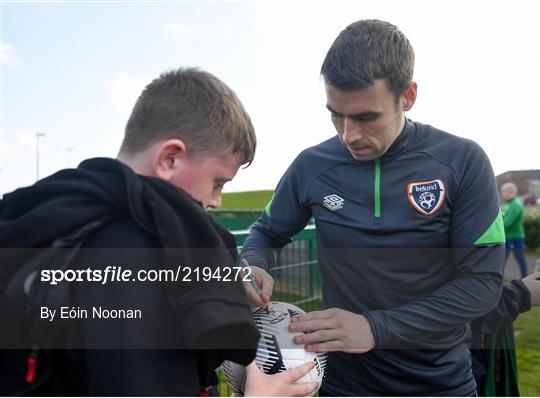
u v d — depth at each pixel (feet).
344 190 4.58
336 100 3.99
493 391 5.59
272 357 3.95
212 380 2.84
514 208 17.52
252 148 3.23
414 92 4.35
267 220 5.38
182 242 2.38
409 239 4.27
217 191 3.18
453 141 4.41
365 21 4.17
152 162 2.80
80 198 2.46
